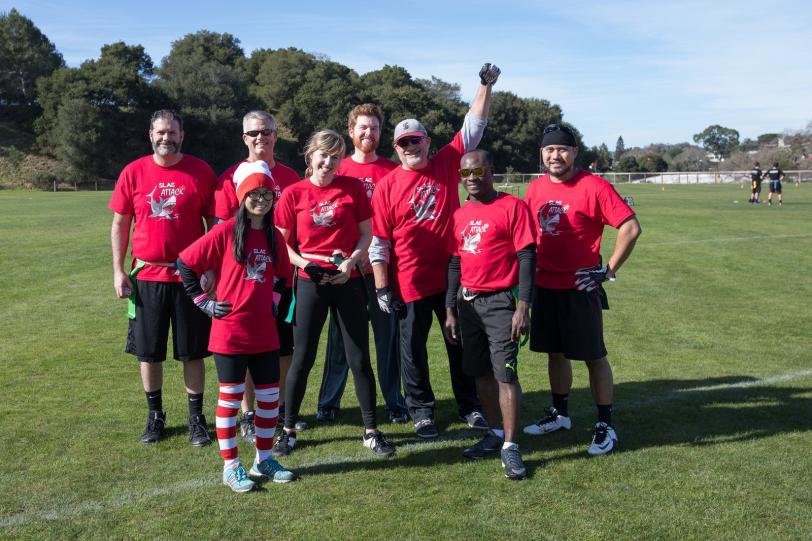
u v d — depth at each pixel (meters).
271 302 4.31
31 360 6.89
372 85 104.69
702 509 3.74
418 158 5.04
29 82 84.56
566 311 4.74
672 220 21.61
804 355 7.02
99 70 71.75
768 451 4.54
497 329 4.44
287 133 88.81
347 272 4.62
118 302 9.72
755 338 7.73
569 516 3.68
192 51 110.19
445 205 5.14
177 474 4.30
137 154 71.31
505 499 3.91
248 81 97.00
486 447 4.59
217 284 4.32
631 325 8.39
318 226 4.77
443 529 3.55
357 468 4.42
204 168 5.05
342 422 5.39
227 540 3.45
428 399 5.18
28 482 4.14
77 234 17.84
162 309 4.84
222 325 4.17
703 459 4.43
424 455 4.66
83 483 4.14
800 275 11.78
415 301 5.15
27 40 85.38
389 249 5.19
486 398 4.66
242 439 5.02
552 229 4.79
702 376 6.32
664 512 3.71
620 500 3.87
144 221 4.86
